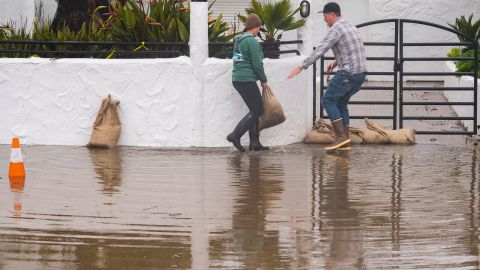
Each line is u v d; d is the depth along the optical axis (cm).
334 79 2058
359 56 2052
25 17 2838
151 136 2105
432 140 2281
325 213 1438
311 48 2284
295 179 1714
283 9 2217
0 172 1783
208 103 2077
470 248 1236
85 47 2258
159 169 1814
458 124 2558
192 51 2069
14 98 2150
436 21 3588
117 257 1198
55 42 2166
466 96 2566
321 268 1148
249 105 2019
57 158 1944
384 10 3600
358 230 1333
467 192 1596
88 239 1284
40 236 1299
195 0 2056
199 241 1275
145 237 1295
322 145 2170
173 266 1159
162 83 2084
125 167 1834
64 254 1211
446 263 1166
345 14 3678
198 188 1628
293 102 2183
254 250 1230
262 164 1878
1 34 2444
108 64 2102
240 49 1997
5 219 1395
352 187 1641
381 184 1669
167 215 1424
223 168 1828
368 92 3312
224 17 3456
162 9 2228
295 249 1234
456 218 1405
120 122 2117
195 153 2011
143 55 2211
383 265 1159
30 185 1652
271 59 2147
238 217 1412
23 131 2152
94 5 2666
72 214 1430
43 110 2141
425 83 3591
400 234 1309
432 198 1548
